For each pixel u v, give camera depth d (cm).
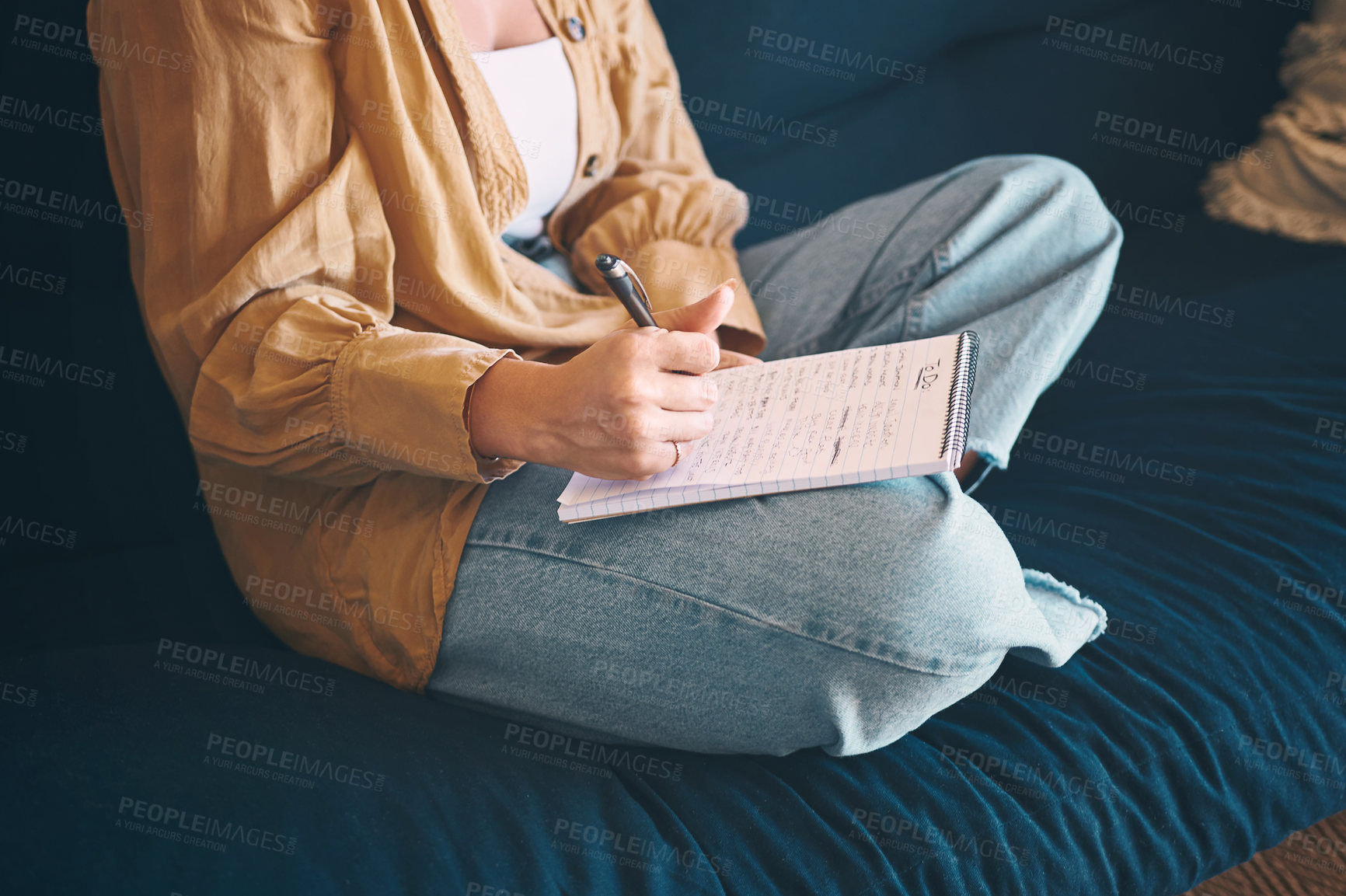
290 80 68
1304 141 118
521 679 70
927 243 91
